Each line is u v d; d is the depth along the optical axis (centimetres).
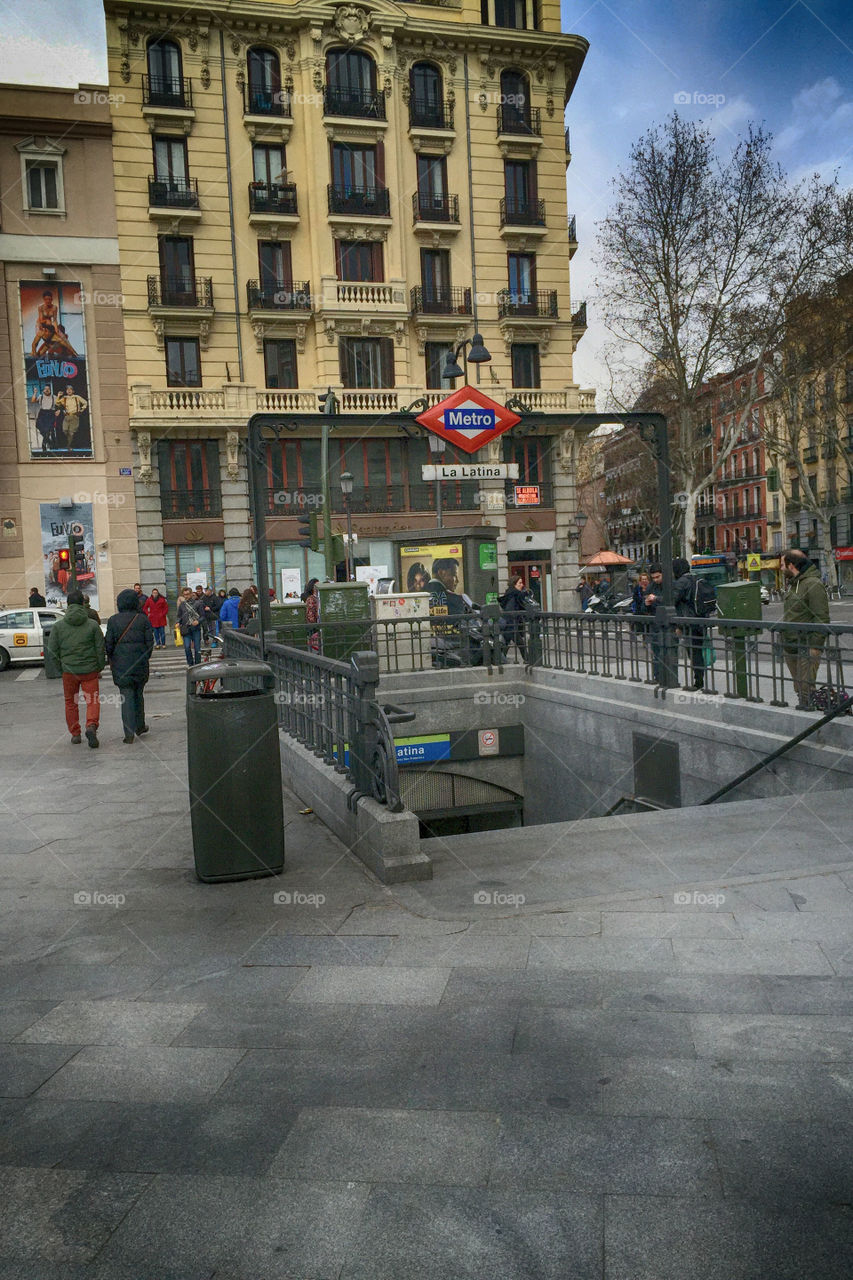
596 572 4528
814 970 375
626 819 662
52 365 2980
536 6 3416
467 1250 228
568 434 3447
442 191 3341
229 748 532
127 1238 237
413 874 523
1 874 575
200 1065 324
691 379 3238
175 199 3077
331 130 3186
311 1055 327
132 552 3069
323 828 651
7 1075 321
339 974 396
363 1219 240
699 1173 253
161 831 670
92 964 421
